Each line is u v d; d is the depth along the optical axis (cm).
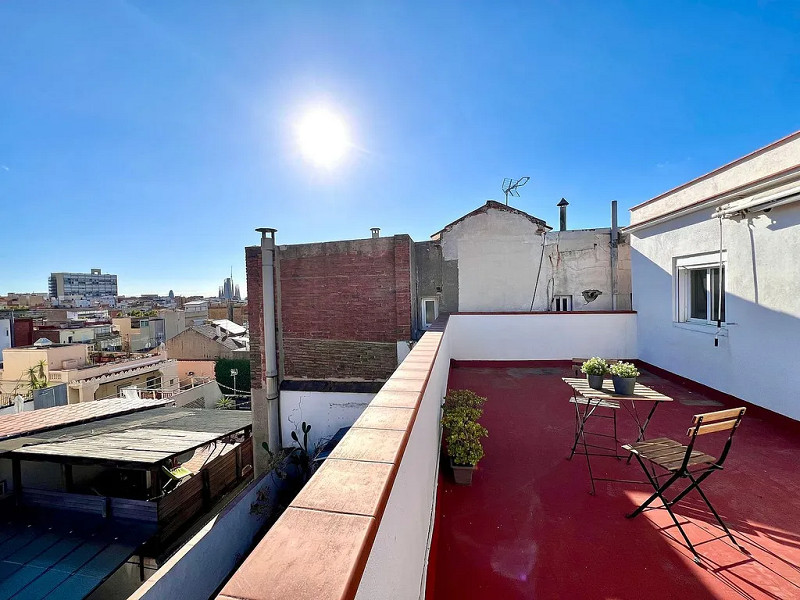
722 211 488
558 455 362
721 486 299
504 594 201
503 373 708
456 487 309
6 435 657
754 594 196
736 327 482
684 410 483
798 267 399
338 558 70
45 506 698
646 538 243
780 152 446
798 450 362
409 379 229
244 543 706
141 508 682
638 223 704
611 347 742
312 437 898
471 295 1049
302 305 936
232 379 2805
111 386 1975
